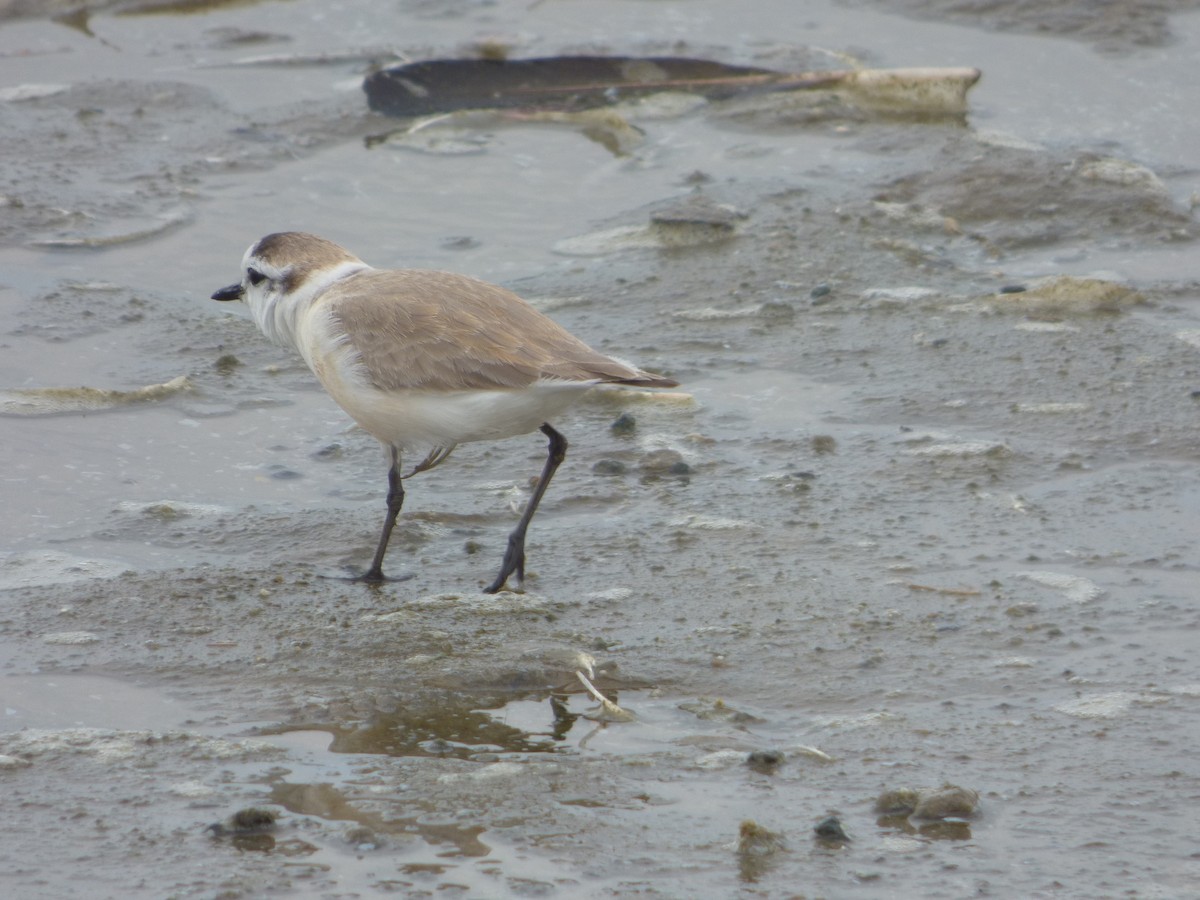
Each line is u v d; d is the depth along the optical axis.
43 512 10.96
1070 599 9.46
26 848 6.91
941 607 9.40
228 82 20.84
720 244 16.27
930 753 7.70
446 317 9.64
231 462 11.95
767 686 8.51
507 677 8.58
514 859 6.82
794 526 10.69
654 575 9.98
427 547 10.60
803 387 13.25
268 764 7.71
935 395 12.86
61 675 8.66
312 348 10.04
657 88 20.80
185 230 16.50
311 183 17.86
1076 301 14.65
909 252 15.94
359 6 23.94
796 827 7.04
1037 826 6.99
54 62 21.39
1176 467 11.41
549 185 18.02
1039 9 22.55
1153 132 18.80
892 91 20.00
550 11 23.81
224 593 9.74
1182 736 7.79
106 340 14.03
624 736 7.99
